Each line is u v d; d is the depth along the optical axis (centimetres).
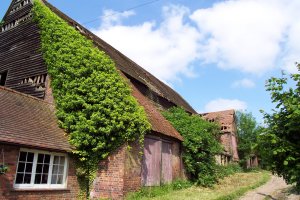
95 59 1418
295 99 644
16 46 1791
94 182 1274
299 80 667
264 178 2689
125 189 1260
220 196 1388
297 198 1518
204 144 1930
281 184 2253
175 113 2050
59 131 1279
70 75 1402
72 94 1359
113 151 1295
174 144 1788
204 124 1998
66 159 1227
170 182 1680
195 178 1939
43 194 1095
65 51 1461
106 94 1330
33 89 1564
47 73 1534
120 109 1310
